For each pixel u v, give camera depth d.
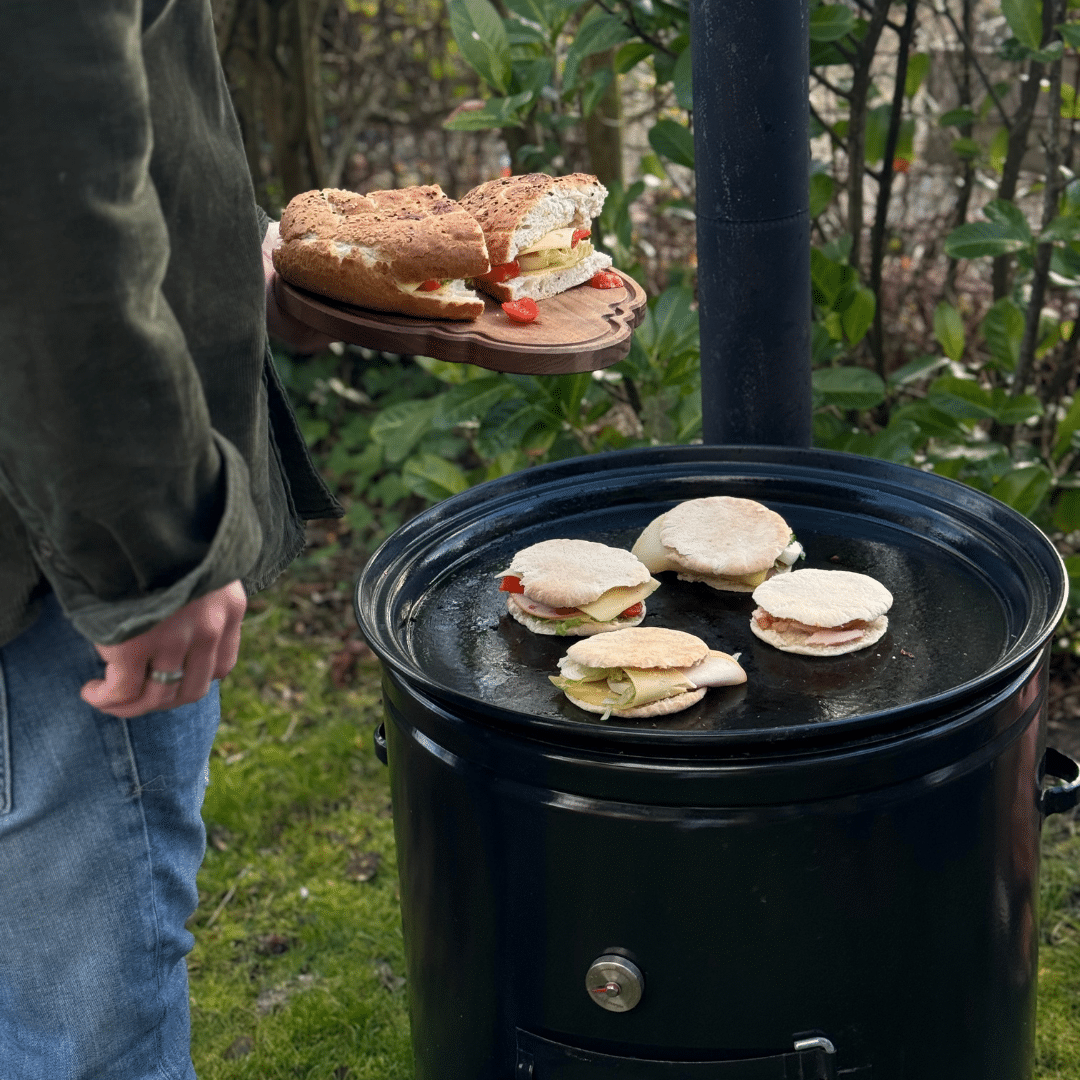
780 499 1.62
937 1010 1.16
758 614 1.33
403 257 1.35
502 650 1.31
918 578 1.40
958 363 2.63
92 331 0.80
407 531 1.47
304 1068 1.78
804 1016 1.10
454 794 1.15
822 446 2.38
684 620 1.37
